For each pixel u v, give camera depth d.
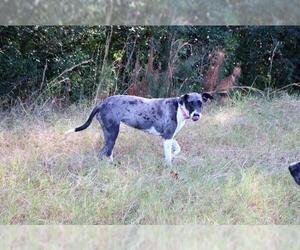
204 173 7.27
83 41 12.47
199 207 6.26
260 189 6.64
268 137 9.13
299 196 6.61
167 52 13.26
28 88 11.68
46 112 10.12
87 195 6.45
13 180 6.70
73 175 6.99
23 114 9.97
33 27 11.78
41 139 8.50
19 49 11.72
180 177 7.05
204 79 13.18
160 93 12.62
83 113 10.18
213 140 8.93
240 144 8.78
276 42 14.54
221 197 6.48
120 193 6.39
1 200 6.21
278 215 6.18
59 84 11.57
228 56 14.01
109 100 7.78
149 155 7.92
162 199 6.38
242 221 5.99
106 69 12.12
